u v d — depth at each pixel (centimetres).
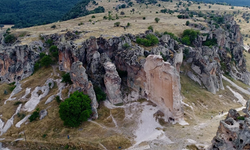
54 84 7438
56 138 5262
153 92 6331
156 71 5878
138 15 16662
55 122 5797
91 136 5219
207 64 8294
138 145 4847
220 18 15462
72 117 5519
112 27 11600
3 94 7662
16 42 10544
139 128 5494
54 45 9481
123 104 6588
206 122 5866
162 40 9156
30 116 6053
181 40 10912
